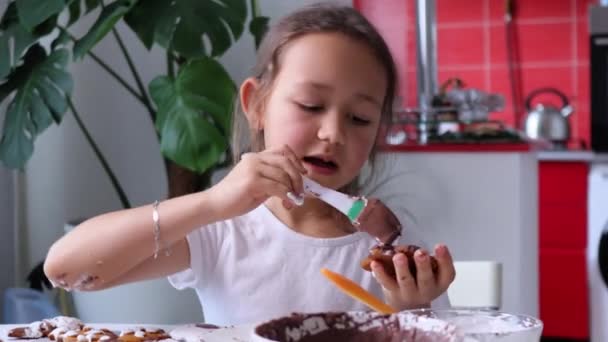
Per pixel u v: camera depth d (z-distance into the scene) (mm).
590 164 3674
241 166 1045
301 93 1117
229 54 2926
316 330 738
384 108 1301
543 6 4188
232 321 1227
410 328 729
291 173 1033
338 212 1263
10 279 3111
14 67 2555
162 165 3053
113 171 3080
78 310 2525
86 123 3078
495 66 4246
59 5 2402
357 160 1135
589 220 3654
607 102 3771
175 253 1205
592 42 3768
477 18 4250
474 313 757
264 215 1252
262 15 2916
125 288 2422
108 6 2463
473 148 2453
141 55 3031
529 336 688
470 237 2477
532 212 2742
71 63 3061
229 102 2410
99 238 1092
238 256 1231
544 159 3689
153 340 965
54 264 1114
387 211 1024
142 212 1084
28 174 3129
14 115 2508
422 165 2488
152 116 2633
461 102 2814
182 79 2412
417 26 2980
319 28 1148
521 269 2475
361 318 746
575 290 3707
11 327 1041
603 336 3629
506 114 4250
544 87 4211
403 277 905
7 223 3102
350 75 1122
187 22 2432
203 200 1062
